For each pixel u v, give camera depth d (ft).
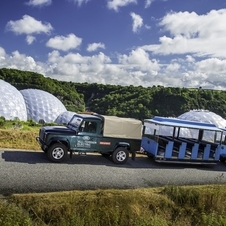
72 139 38.22
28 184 28.40
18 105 135.44
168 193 30.60
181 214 27.94
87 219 23.63
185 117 144.77
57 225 23.06
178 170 42.75
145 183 34.06
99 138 39.65
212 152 47.60
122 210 25.77
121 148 41.04
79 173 34.14
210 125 49.70
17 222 20.57
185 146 44.37
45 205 24.45
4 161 34.73
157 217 25.41
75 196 26.30
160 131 45.96
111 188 30.73
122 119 41.37
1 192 25.62
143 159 47.55
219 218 27.22
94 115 42.70
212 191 31.71
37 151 43.06
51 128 39.29
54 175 32.14
